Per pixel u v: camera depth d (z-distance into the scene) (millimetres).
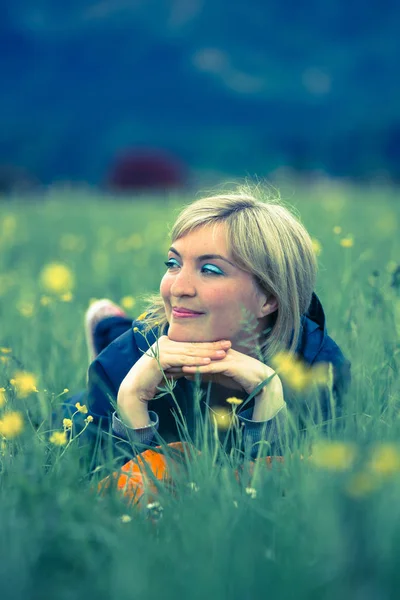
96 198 22281
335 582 1626
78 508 1986
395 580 1629
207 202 2656
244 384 2537
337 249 5793
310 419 2523
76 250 9414
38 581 1739
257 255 2549
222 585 1638
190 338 2562
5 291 6246
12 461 2402
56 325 4602
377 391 2832
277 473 2236
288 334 2699
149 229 10617
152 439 2658
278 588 1641
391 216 10961
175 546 1854
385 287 3900
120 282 6363
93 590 1668
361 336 3418
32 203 19672
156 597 1593
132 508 2143
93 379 2830
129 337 2889
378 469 1812
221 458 2359
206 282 2529
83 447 2541
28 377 2705
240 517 1948
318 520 1788
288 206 3195
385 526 1686
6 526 1854
